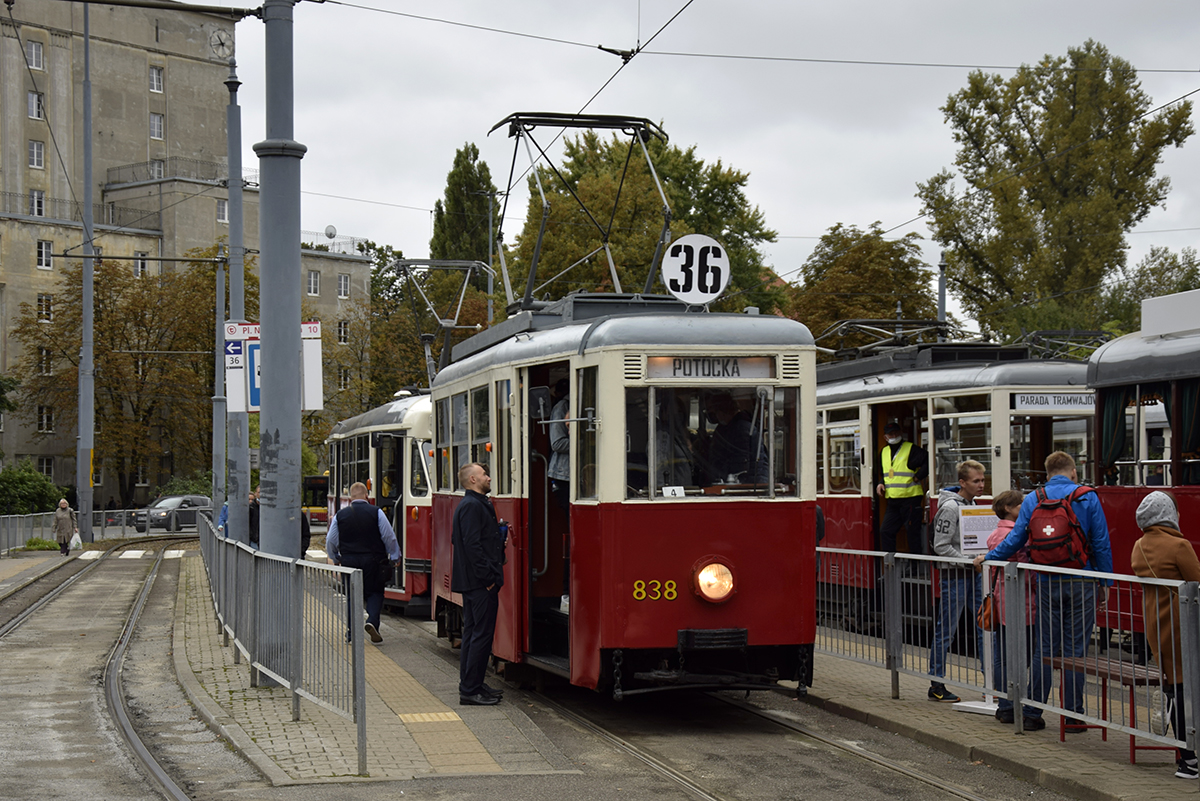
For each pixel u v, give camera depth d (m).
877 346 20.47
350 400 66.19
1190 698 7.41
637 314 10.27
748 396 10.13
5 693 12.06
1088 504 9.18
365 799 7.54
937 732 9.38
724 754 9.04
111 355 63.50
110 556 37.16
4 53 73.50
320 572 9.23
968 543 10.70
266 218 11.78
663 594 9.84
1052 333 21.36
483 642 10.73
